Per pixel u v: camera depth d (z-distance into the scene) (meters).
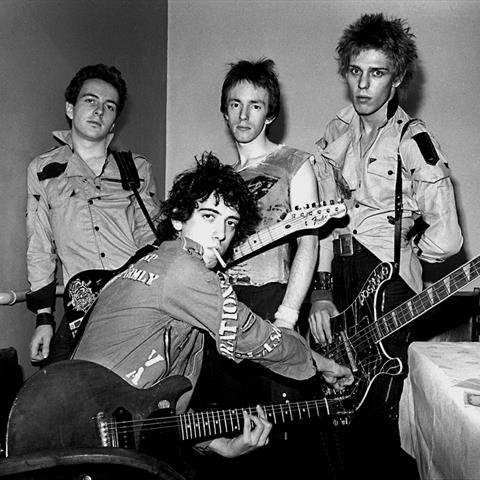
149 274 1.57
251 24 4.52
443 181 2.13
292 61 4.45
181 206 1.69
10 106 2.67
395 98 2.28
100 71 2.48
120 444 1.49
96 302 1.68
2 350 2.26
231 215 1.69
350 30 2.27
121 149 3.92
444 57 4.24
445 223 2.12
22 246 2.77
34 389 1.45
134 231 2.51
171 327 1.61
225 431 1.66
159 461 1.28
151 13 4.32
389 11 4.31
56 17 3.05
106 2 3.62
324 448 2.39
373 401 2.13
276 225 2.11
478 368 1.51
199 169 1.71
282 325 2.08
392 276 2.10
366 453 2.36
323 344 2.30
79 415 1.47
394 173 2.24
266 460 2.74
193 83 4.61
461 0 4.21
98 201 2.41
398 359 2.06
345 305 2.35
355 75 2.22
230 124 2.27
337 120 2.53
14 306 2.70
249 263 2.15
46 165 2.44
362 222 2.31
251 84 2.21
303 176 2.19
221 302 1.54
